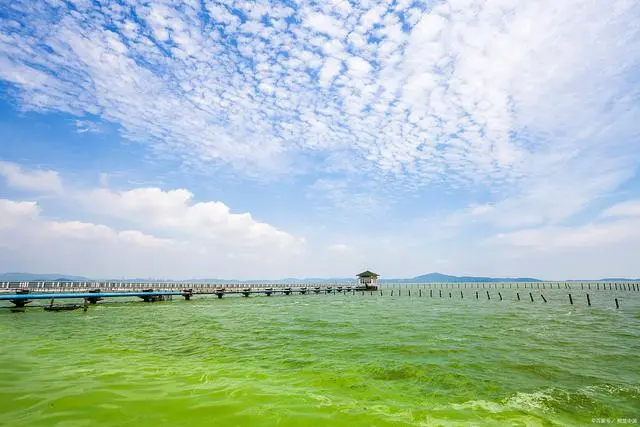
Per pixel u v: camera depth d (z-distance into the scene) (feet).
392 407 28.27
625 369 41.04
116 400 27.53
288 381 34.96
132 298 189.47
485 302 163.94
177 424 23.34
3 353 44.27
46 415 24.22
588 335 64.18
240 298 191.83
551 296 215.51
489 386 34.65
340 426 23.97
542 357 46.52
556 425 25.76
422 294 255.09
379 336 63.05
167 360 43.50
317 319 91.25
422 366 41.60
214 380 34.42
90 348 49.83
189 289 170.81
